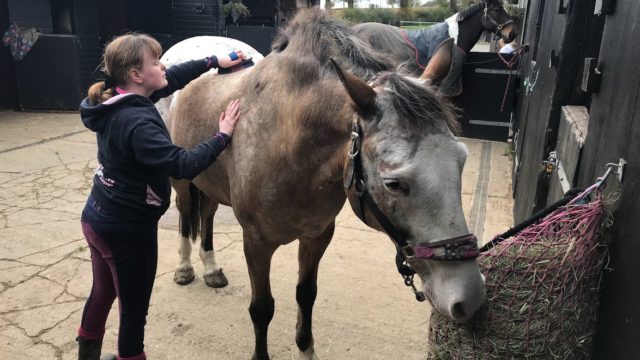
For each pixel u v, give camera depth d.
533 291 1.45
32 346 2.43
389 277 3.12
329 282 3.05
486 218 3.97
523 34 6.57
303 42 1.83
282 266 3.26
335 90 1.65
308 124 1.71
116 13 8.16
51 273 3.08
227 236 3.71
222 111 2.19
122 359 1.95
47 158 5.39
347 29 1.82
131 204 1.76
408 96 1.36
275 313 2.76
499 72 6.26
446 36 6.05
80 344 2.02
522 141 4.17
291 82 1.81
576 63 2.57
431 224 1.32
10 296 2.83
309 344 2.31
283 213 1.93
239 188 2.05
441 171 1.30
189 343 2.50
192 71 2.25
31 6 8.25
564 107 2.60
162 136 1.68
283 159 1.83
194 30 8.38
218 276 3.03
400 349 2.46
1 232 3.62
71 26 7.89
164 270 3.21
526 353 1.46
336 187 1.84
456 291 1.32
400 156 1.32
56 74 7.80
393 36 5.81
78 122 7.20
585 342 1.54
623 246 1.43
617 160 1.56
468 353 1.53
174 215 4.03
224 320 2.70
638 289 1.28
